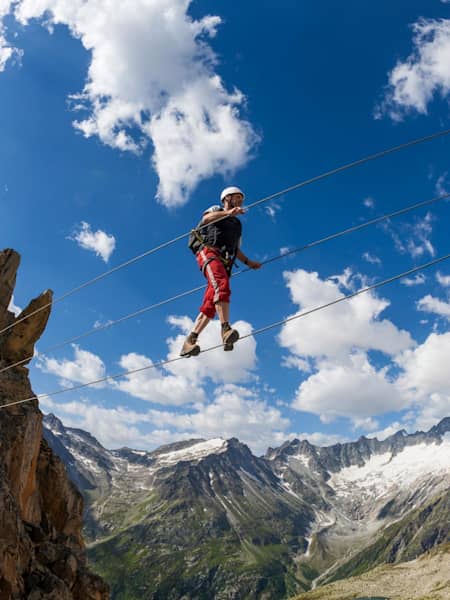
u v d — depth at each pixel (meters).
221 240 11.62
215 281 11.19
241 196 12.09
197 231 11.88
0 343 39.22
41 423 36.62
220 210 12.04
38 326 39.78
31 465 35.16
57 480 39.75
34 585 28.22
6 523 27.31
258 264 12.77
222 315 10.85
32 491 35.38
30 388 38.12
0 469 30.28
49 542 33.16
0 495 28.09
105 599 32.97
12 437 33.19
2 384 36.06
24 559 29.05
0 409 34.53
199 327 11.56
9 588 26.11
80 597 31.64
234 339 10.61
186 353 11.54
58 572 31.30
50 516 38.50
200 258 11.64
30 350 39.88
